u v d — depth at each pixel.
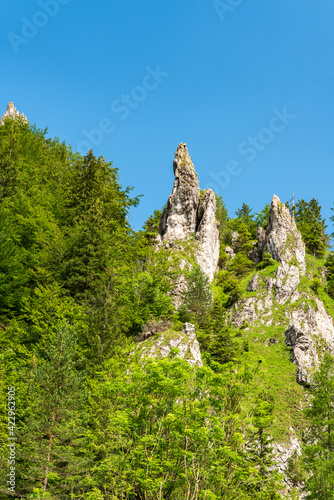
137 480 16.00
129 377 18.25
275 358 57.12
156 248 77.44
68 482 19.92
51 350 22.56
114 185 64.25
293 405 47.16
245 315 67.50
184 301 60.78
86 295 35.03
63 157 78.56
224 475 15.95
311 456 26.92
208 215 83.31
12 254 34.84
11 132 65.94
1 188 44.94
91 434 20.98
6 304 32.38
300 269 75.06
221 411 17.19
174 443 15.98
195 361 36.97
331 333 63.97
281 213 82.94
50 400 20.30
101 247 39.59
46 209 47.78
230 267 82.19
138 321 41.62
